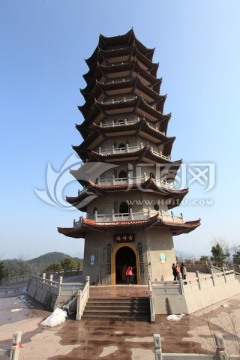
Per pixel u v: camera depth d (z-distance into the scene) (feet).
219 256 155.94
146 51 122.01
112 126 93.86
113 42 119.55
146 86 104.17
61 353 36.76
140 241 81.41
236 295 80.53
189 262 138.10
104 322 52.01
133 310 55.31
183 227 89.71
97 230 83.25
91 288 70.18
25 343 40.96
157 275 79.15
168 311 57.00
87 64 124.98
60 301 62.34
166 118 106.63
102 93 107.24
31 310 66.80
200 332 44.34
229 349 36.19
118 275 90.38
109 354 36.04
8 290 112.88
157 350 23.59
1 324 53.26
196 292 63.98
